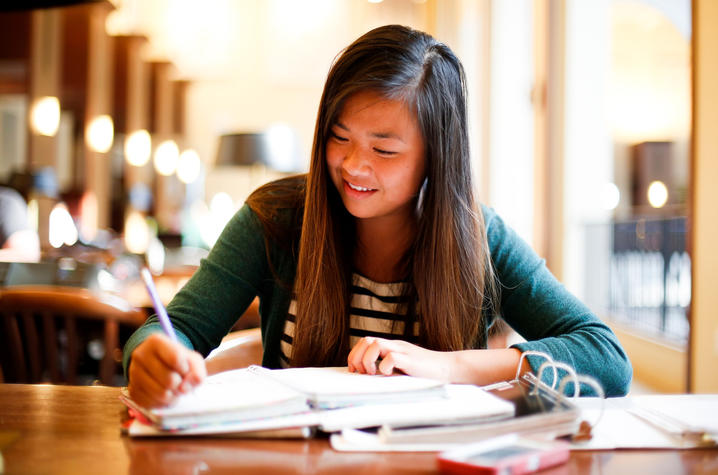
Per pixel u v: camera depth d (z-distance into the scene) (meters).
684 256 3.93
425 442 0.67
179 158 10.43
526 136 5.31
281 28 9.51
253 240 1.15
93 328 2.14
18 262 2.17
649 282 4.27
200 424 0.68
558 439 0.71
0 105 8.86
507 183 5.35
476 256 1.07
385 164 0.97
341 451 0.66
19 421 0.75
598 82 4.51
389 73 0.93
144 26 9.11
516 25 5.36
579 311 1.08
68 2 2.12
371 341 0.88
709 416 0.77
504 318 1.19
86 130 8.30
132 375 0.71
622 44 4.62
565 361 0.93
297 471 0.60
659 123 4.71
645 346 3.99
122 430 0.71
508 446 0.64
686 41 4.57
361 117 0.94
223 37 9.56
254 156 5.60
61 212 4.34
